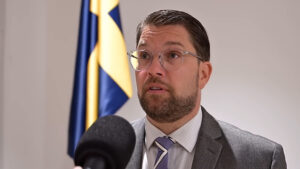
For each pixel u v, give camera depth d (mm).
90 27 1710
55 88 2025
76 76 1710
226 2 1949
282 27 1903
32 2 1990
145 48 880
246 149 949
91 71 1684
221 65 1946
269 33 1912
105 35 1687
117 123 604
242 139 979
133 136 624
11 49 1962
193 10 1980
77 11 2031
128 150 586
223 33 1948
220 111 1944
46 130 2021
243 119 1928
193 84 890
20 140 1963
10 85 1961
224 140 969
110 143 527
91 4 1713
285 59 1902
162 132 926
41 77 1999
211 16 1962
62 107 2025
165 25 881
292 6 1897
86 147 522
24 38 1978
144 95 860
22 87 1971
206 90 1960
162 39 867
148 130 945
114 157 527
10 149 1954
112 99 1661
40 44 2000
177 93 849
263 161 930
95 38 1693
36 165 1981
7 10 1964
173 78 848
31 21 1988
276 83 1906
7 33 1961
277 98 1904
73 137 1688
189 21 910
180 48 866
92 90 1678
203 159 903
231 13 1944
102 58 1678
